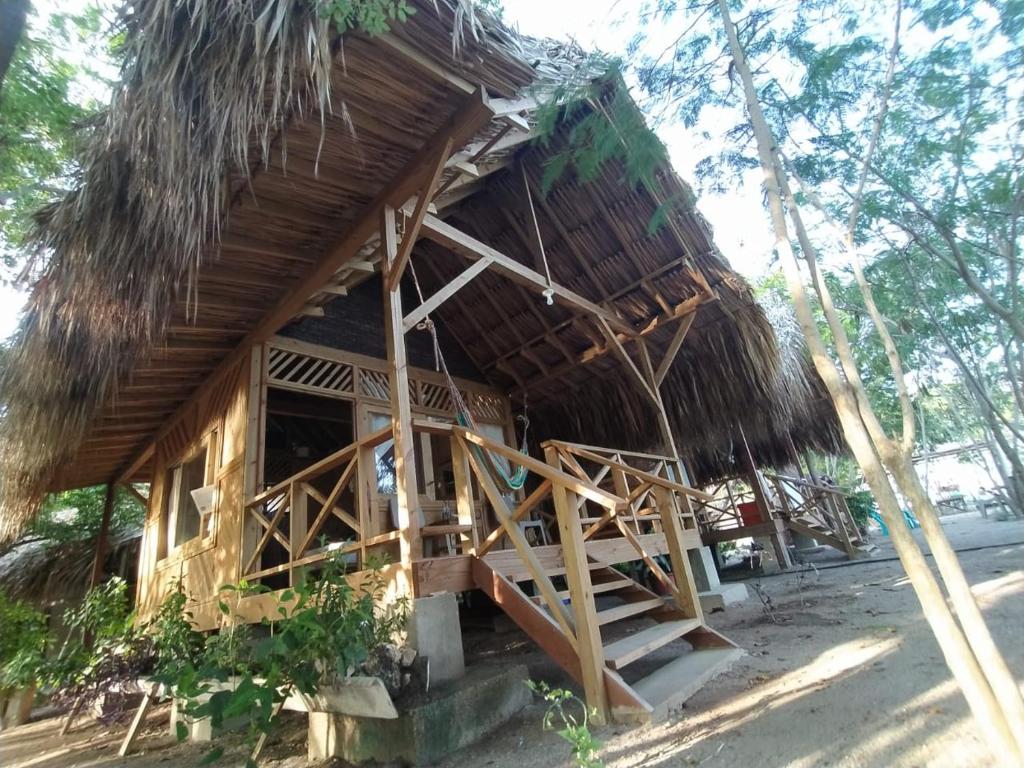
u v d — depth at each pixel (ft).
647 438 22.29
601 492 7.87
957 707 6.04
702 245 17.22
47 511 29.60
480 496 19.67
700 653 10.41
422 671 8.06
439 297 12.45
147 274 9.46
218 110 7.11
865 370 19.08
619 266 18.90
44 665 15.94
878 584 16.03
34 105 14.92
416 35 8.02
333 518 23.29
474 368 23.66
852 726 6.09
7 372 12.91
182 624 11.76
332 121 9.14
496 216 19.71
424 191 10.56
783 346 24.64
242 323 14.65
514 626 16.74
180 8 6.92
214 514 15.28
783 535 27.73
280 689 7.98
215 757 7.10
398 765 7.22
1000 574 13.30
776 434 25.17
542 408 24.81
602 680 7.77
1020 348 8.63
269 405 19.86
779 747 5.93
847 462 50.57
